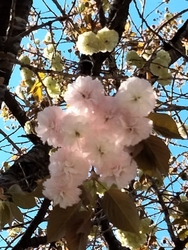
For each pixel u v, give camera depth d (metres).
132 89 0.41
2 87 0.94
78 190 0.43
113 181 0.43
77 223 0.44
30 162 1.19
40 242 1.17
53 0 1.04
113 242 1.49
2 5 1.00
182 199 1.24
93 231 1.12
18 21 1.00
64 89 1.34
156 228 1.35
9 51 0.94
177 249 1.30
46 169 1.21
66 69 1.34
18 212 0.66
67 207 0.44
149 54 1.17
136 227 0.43
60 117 0.44
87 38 1.04
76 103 0.42
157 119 0.44
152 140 0.44
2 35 0.99
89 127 0.41
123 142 0.42
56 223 0.44
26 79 1.29
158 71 1.03
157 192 1.25
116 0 1.44
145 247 1.35
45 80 1.26
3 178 1.11
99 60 1.25
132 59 1.11
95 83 0.43
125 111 0.42
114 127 0.41
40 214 1.12
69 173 0.42
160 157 0.44
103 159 0.42
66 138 0.41
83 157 0.42
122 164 0.42
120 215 0.44
